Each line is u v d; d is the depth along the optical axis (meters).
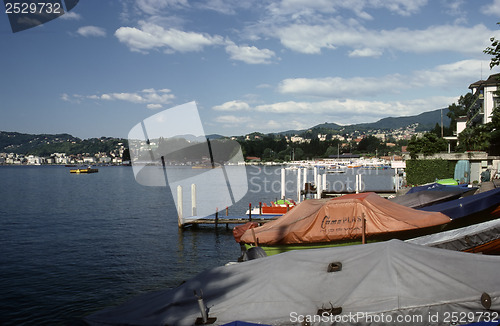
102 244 25.75
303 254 7.07
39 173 174.25
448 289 5.97
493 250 11.02
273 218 30.58
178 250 24.11
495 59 23.48
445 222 14.49
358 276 6.35
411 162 45.84
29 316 14.25
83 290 16.86
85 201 53.31
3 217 38.84
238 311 6.04
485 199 15.26
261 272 6.83
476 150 50.91
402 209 15.05
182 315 6.09
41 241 26.84
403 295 5.94
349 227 14.33
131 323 6.12
